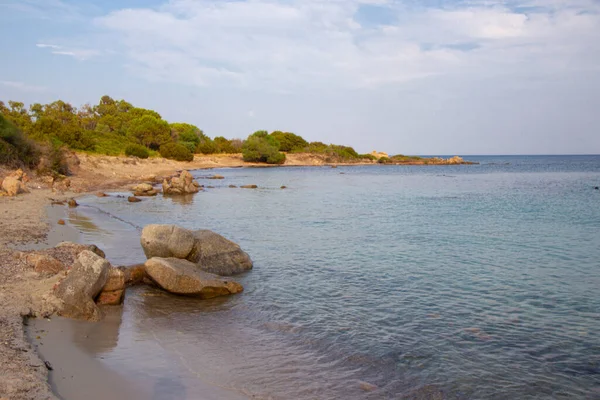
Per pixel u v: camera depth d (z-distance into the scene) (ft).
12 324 32.99
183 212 114.52
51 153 176.86
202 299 46.06
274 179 269.23
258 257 65.46
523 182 253.65
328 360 32.40
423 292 49.06
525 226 95.86
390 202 146.61
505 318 41.27
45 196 119.65
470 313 42.52
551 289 50.31
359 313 42.39
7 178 115.96
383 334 37.37
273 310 43.09
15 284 41.73
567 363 32.40
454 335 37.24
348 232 87.66
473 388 28.76
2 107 334.44
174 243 53.67
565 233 87.10
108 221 90.38
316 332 37.68
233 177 284.61
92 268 40.27
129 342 34.24
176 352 32.89
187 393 26.91
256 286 50.98
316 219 105.91
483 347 34.96
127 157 292.40
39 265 46.50
